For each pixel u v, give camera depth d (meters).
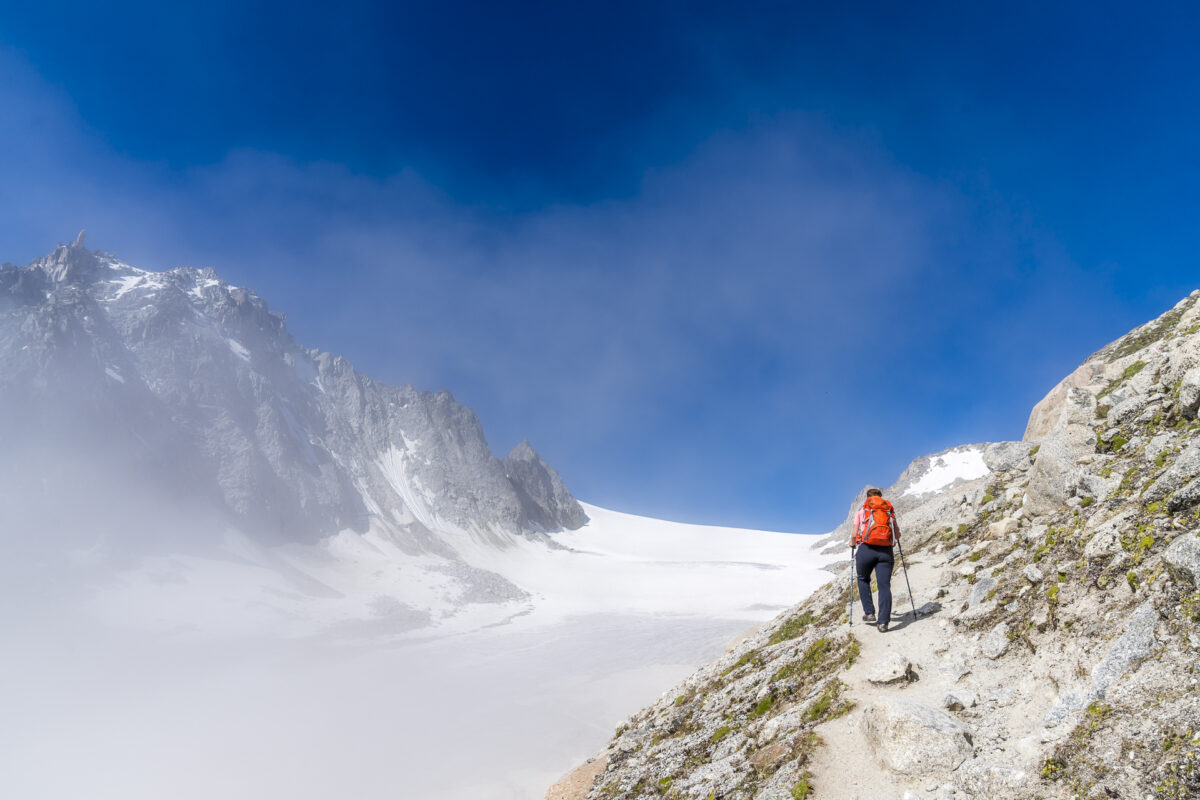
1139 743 5.48
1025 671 7.79
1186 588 6.46
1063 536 9.65
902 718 7.12
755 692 12.20
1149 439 10.06
